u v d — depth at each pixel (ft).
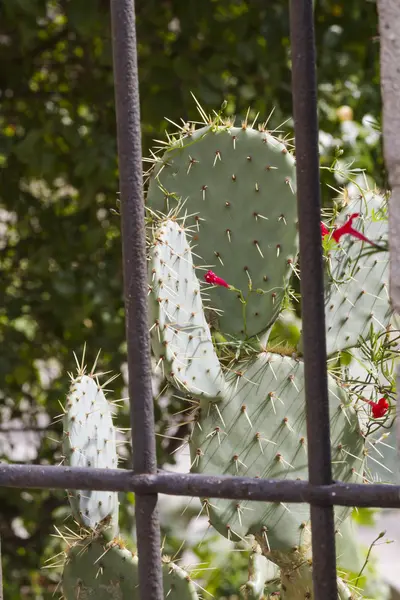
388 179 4.73
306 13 5.29
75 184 17.22
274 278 8.32
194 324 7.52
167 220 7.64
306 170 5.35
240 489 5.62
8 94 17.56
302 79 5.32
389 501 5.27
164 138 16.19
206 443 7.73
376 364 8.05
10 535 17.44
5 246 17.80
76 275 16.46
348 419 7.80
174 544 15.48
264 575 7.91
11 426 18.06
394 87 4.61
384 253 8.23
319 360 5.41
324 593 5.45
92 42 17.30
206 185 8.34
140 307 5.91
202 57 16.20
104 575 7.50
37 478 6.12
